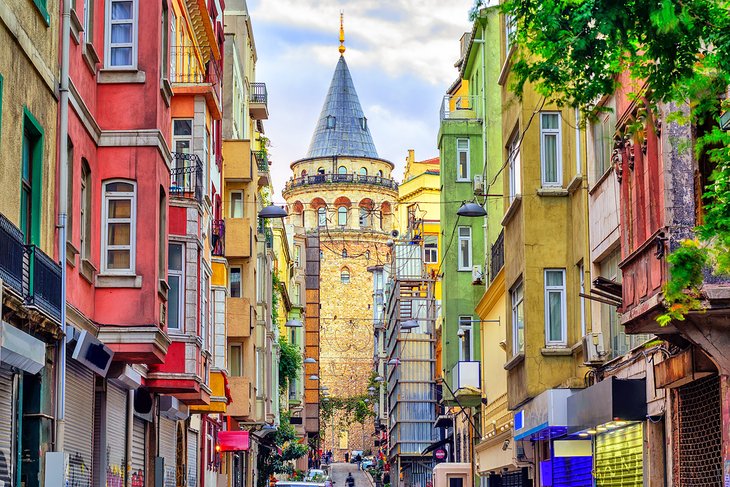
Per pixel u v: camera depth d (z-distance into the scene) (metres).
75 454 20.81
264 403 52.00
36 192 17.92
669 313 15.55
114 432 24.30
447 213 48.25
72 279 20.16
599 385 22.47
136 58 22.25
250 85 57.25
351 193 148.62
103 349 20.77
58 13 19.03
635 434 22.67
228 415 43.97
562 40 13.18
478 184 43.16
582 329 28.36
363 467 133.12
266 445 67.38
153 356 22.19
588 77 13.62
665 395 20.42
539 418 27.78
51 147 18.56
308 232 147.62
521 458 34.06
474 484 48.50
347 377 148.00
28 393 17.86
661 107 16.94
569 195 29.02
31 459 17.73
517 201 29.75
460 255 48.72
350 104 152.62
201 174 29.36
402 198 96.56
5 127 16.09
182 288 28.00
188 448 35.78
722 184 13.45
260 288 52.53
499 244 38.53
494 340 41.22
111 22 22.36
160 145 22.36
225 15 55.50
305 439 112.62
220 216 39.59
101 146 21.95
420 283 76.50
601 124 25.11
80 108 20.48
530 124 29.22
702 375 17.97
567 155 28.92
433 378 76.12
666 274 16.84
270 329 56.91
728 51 12.56
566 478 29.45
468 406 45.72
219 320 37.66
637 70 13.56
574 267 28.62
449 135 48.22
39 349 16.25
